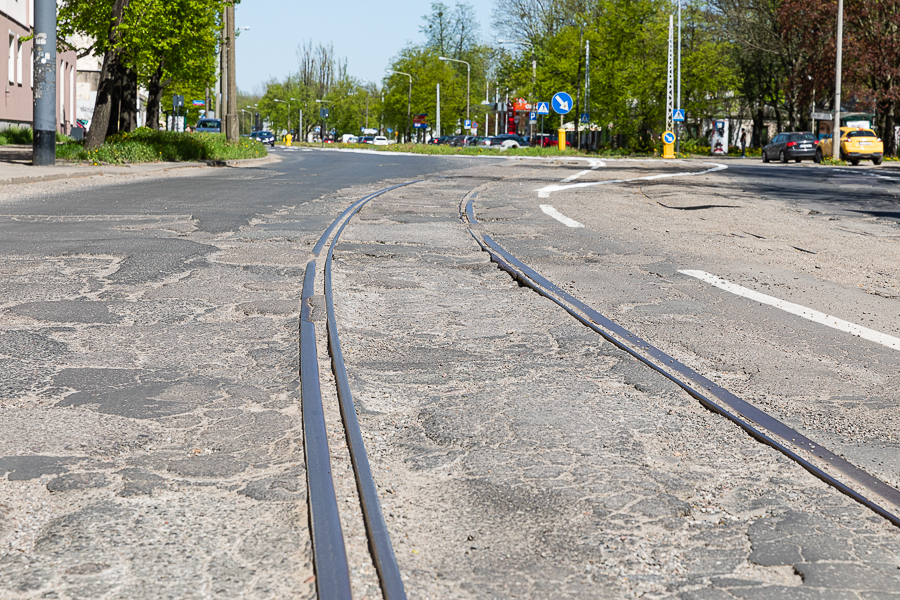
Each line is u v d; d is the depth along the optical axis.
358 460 3.61
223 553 2.85
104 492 3.33
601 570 2.80
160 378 4.86
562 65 62.19
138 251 9.28
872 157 42.69
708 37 66.06
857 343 6.04
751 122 90.62
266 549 2.88
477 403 4.52
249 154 36.53
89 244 9.72
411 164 34.66
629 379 5.02
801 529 3.12
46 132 22.84
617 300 7.46
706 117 73.50
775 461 3.80
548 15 72.62
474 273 8.74
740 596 2.65
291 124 136.38
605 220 13.92
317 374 4.87
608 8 59.41
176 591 2.61
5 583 2.65
